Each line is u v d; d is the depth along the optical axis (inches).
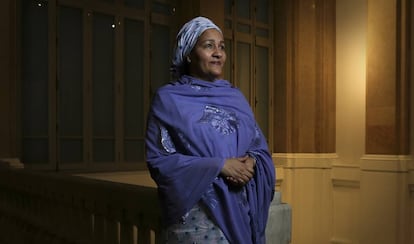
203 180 62.5
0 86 199.2
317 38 331.3
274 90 345.7
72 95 233.1
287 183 333.7
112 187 99.3
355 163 315.3
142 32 265.6
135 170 259.3
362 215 299.9
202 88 68.3
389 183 286.2
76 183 114.2
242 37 323.3
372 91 298.0
